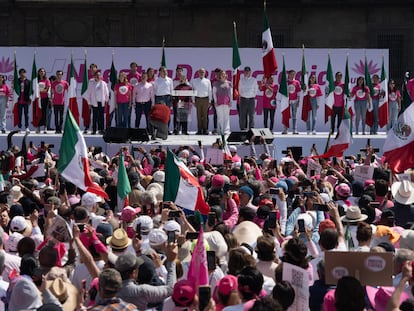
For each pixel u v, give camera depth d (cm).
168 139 5338
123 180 2816
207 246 1884
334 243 1842
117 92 5484
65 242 2080
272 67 5312
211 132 5881
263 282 1584
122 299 1659
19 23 8619
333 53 6191
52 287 1616
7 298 1723
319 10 8600
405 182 2631
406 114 3125
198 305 1503
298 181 3109
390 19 8606
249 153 5144
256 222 2414
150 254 1864
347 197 2814
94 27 8625
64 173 2544
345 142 4244
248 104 5619
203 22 8619
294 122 5841
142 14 8612
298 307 1562
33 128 6041
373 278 1606
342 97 5731
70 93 5444
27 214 2688
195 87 5616
